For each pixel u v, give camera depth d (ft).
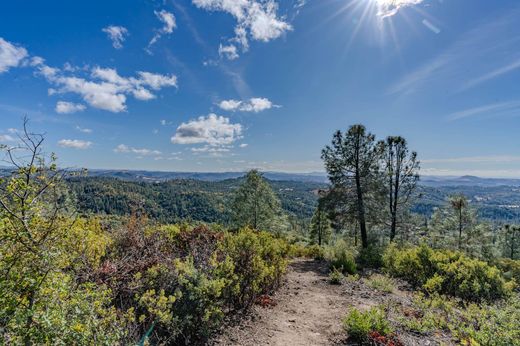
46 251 7.84
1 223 7.34
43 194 8.23
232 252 20.10
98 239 14.20
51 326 7.34
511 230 114.42
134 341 10.39
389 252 42.24
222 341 14.37
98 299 9.57
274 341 14.88
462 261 29.81
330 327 17.02
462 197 68.49
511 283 27.32
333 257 42.14
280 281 27.17
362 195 59.72
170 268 14.98
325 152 61.77
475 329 16.42
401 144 63.98
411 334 15.70
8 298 7.20
